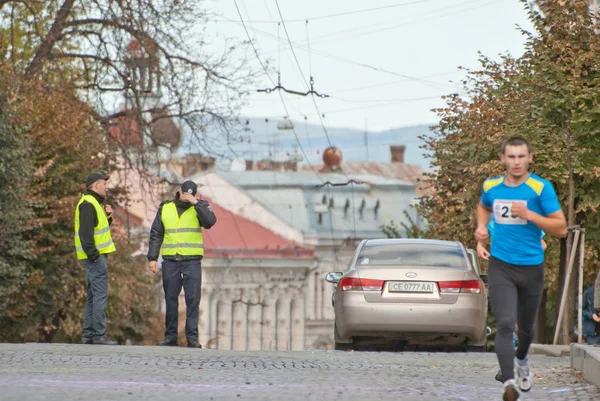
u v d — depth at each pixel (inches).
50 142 3312.0
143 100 3900.1
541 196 880.9
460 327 1732.3
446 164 2979.8
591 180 2481.5
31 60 3757.4
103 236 1739.7
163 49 3823.8
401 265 1769.2
